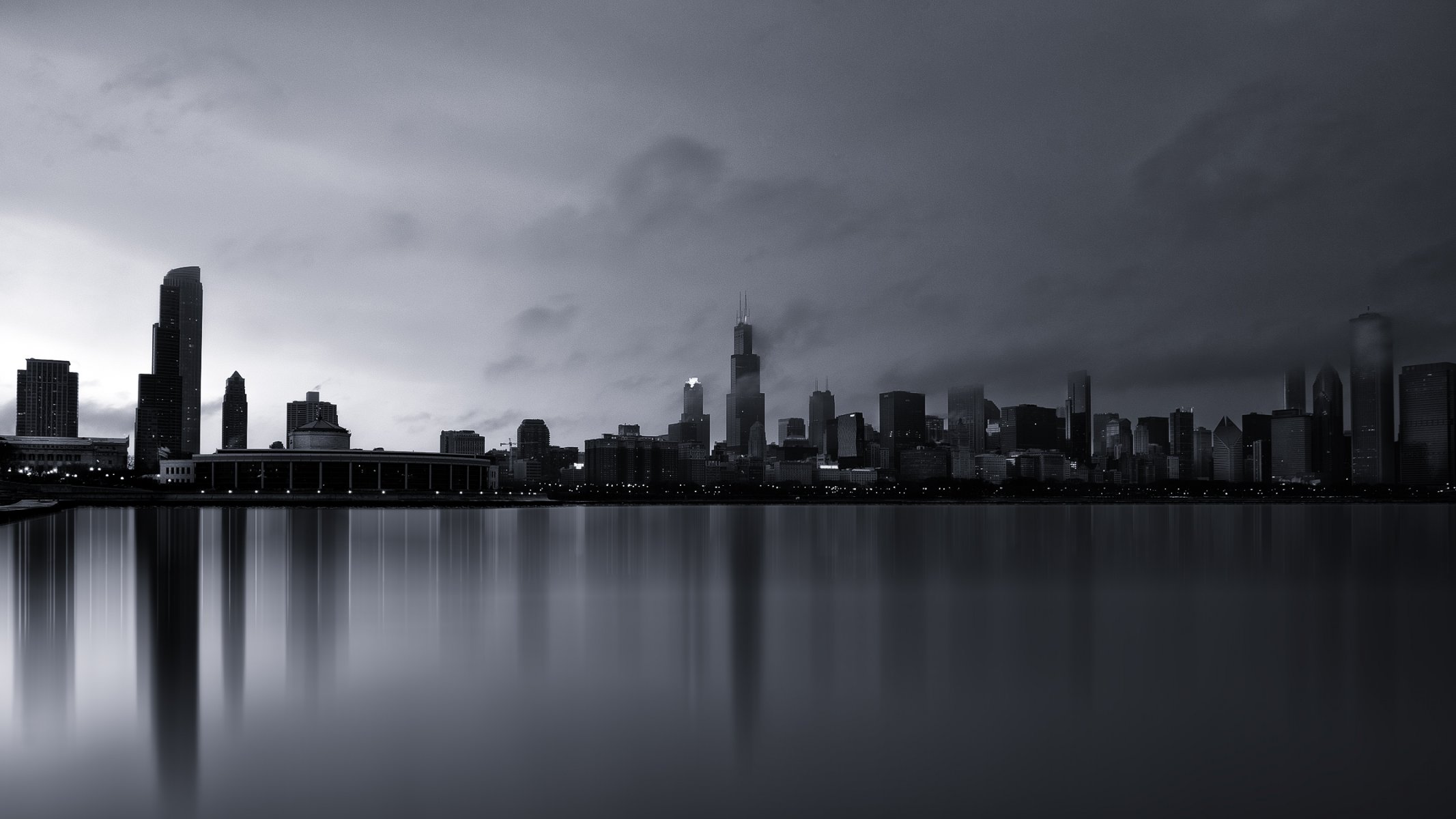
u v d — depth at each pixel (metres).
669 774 25.59
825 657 41.53
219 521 166.50
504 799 23.77
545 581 73.06
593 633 47.78
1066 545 125.94
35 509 179.50
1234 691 35.00
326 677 36.81
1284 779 25.30
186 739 28.47
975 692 34.69
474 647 43.38
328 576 73.75
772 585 71.94
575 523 190.50
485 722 30.44
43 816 22.62
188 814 22.80
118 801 23.58
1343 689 35.38
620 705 32.66
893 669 38.84
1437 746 28.17
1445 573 83.62
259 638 45.12
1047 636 47.53
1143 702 33.31
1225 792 24.36
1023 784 24.89
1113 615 55.72
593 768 26.09
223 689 34.66
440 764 26.34
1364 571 85.81
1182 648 44.03
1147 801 23.77
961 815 22.81
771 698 33.72
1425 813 23.08
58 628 47.38
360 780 25.06
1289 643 45.47
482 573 78.94
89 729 29.36
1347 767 26.23
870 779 25.22
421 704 32.72
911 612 56.81
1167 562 95.94
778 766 26.27
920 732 29.47
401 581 70.94
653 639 46.28
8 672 37.00
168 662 39.16
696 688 35.31
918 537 147.12
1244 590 69.19
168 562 83.69
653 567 87.06
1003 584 73.69
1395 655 42.28
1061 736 29.09
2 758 26.73
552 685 35.75
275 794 24.12
